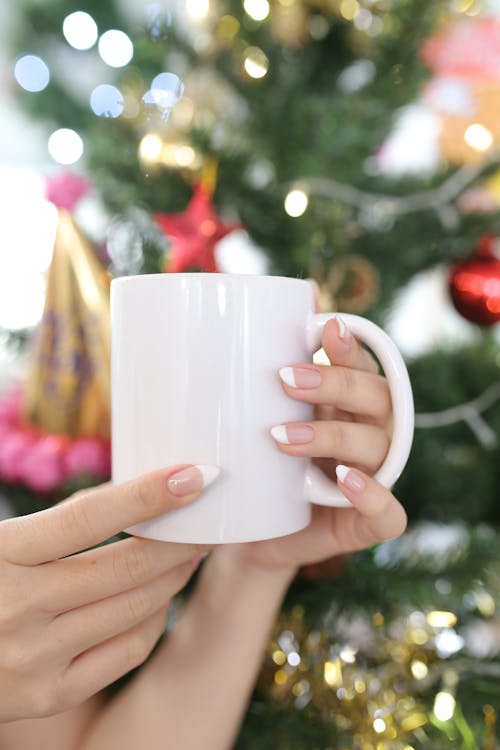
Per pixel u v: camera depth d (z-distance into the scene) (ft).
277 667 1.81
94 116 2.46
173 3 2.45
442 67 2.54
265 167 2.27
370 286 2.14
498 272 2.20
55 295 2.01
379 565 1.90
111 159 2.22
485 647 1.97
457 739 1.71
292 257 2.20
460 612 1.88
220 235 1.87
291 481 1.30
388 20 2.04
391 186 2.31
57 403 2.03
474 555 1.88
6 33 3.05
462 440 2.51
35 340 2.16
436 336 2.82
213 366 1.22
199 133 2.10
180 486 1.21
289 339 1.28
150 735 1.61
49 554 1.21
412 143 3.47
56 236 2.01
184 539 1.25
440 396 2.35
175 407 1.23
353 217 2.29
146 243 2.32
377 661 1.81
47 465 1.96
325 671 1.75
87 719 1.70
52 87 2.88
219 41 2.20
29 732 1.62
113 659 1.30
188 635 1.71
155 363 1.23
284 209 2.14
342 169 2.17
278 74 2.22
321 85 2.34
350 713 1.72
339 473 1.32
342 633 1.86
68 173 2.17
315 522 1.57
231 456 1.24
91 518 1.20
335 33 2.24
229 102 2.39
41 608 1.21
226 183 2.14
